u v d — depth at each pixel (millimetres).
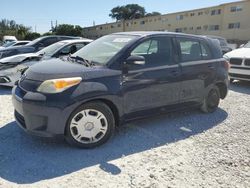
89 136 4090
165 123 5293
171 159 3867
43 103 3719
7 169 3439
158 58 4859
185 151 4133
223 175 3516
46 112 3740
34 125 3832
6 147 4016
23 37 57812
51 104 3729
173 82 4984
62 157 3793
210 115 5898
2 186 3096
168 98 4984
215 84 5926
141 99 4570
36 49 12297
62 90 3791
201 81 5539
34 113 3773
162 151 4105
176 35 5246
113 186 3182
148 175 3438
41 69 4121
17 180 3225
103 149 4094
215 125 5301
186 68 5199
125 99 4352
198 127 5160
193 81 5363
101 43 5051
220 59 6020
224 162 3840
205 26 46125
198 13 47281
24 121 3977
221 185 3299
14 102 4129
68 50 8750
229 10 41844
